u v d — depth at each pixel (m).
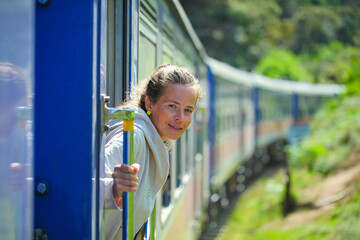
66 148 2.10
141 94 2.71
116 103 2.98
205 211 11.30
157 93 2.62
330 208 12.18
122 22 2.96
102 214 2.23
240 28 42.66
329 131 18.83
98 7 2.16
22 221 1.70
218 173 13.30
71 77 2.10
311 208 13.09
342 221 10.34
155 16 4.17
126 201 2.24
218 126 13.22
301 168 16.62
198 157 9.34
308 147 16.94
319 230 10.70
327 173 15.60
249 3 46.16
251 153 20.33
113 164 2.33
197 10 42.06
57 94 2.10
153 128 2.54
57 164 2.11
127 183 2.22
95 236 2.17
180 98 2.60
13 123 1.63
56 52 2.10
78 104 2.10
